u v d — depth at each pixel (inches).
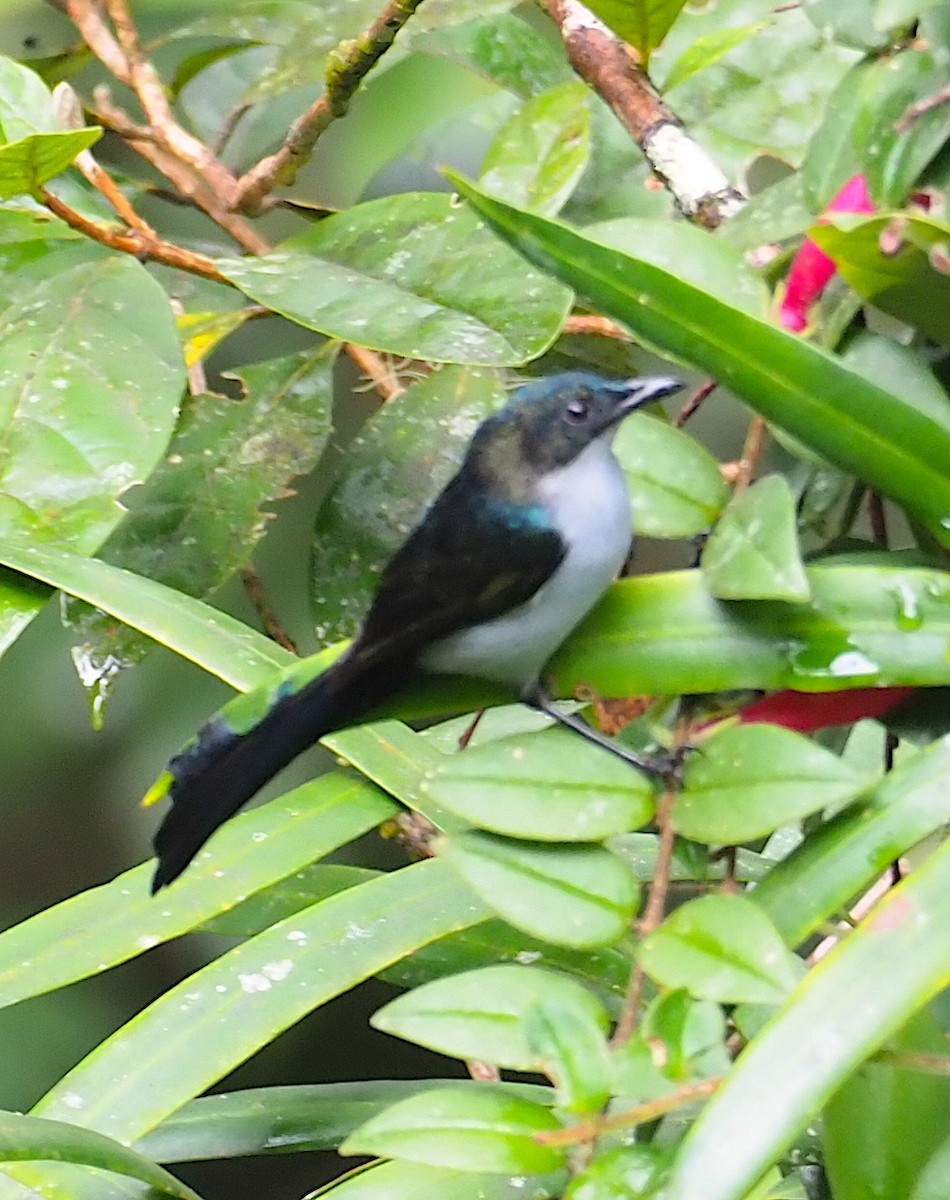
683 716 135.6
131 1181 136.3
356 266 139.3
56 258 140.1
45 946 136.6
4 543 137.9
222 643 137.7
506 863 134.3
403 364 142.8
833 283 135.9
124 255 139.3
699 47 141.5
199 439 140.9
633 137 139.3
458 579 136.2
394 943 136.5
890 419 134.4
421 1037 133.2
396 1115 133.2
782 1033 132.6
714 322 134.4
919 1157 134.0
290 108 145.0
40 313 138.9
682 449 136.4
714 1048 133.0
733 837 134.1
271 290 138.9
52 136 137.6
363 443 140.9
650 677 135.6
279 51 143.1
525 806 134.4
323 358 141.4
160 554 140.6
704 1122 132.3
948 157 136.0
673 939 133.4
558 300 138.0
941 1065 133.4
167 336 138.6
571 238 134.3
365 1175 135.3
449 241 138.9
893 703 135.8
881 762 139.5
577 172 139.9
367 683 136.6
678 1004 133.0
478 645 136.3
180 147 142.6
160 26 145.1
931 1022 134.3
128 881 137.3
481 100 144.5
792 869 134.3
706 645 135.4
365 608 140.5
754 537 134.9
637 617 135.8
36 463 137.9
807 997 132.6
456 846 134.4
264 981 136.3
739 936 133.3
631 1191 132.6
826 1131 134.2
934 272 134.9
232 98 145.2
